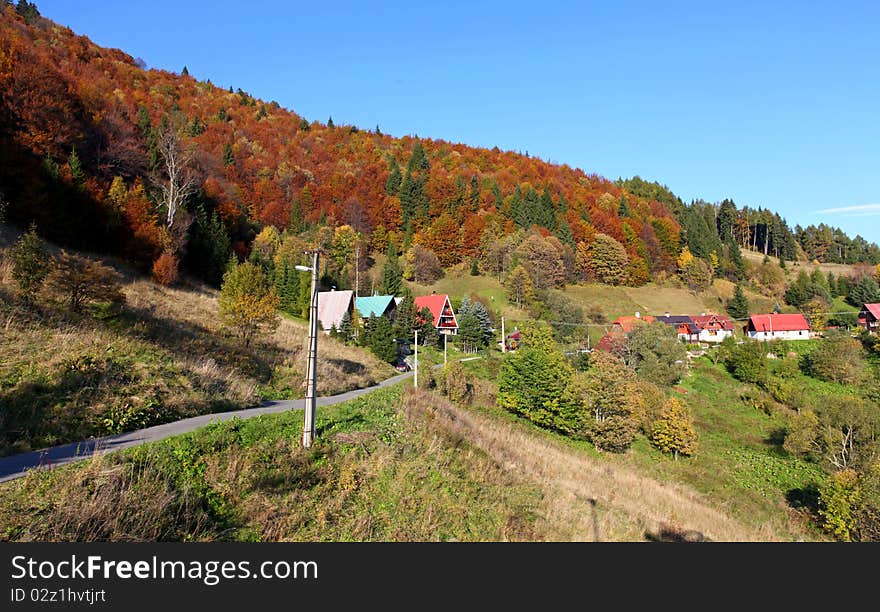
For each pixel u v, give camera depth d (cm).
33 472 940
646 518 1914
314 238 8912
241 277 2877
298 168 11681
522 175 14788
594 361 5581
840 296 10431
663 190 17400
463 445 1848
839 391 5728
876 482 2852
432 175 13300
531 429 3531
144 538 877
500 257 10369
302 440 1378
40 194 3447
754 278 11644
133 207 4041
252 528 1015
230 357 2527
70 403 1398
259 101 15175
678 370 5800
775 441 4516
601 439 3512
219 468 1142
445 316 6950
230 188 7869
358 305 6031
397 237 11325
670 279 11531
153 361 1938
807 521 3031
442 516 1275
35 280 1992
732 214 16050
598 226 11738
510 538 1295
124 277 3412
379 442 1556
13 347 1612
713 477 3603
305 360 3106
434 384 3631
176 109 10725
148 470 1027
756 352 6197
